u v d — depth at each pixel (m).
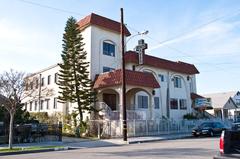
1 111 25.42
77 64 30.27
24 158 14.02
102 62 34.44
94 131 29.47
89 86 30.72
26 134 22.94
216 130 29.27
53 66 39.75
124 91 24.52
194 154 13.88
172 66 41.53
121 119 28.50
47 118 35.62
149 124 30.80
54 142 23.02
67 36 30.69
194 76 48.50
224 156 7.49
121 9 25.59
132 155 13.89
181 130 35.06
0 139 21.80
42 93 38.59
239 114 64.00
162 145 19.34
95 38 34.19
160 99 39.12
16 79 24.47
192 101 45.78
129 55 35.34
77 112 32.94
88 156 14.01
